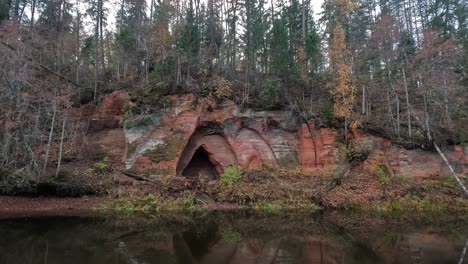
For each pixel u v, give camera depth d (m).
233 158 28.55
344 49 30.47
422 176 27.77
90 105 30.12
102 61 34.72
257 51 36.47
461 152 28.72
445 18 41.59
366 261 11.80
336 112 28.52
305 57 33.38
